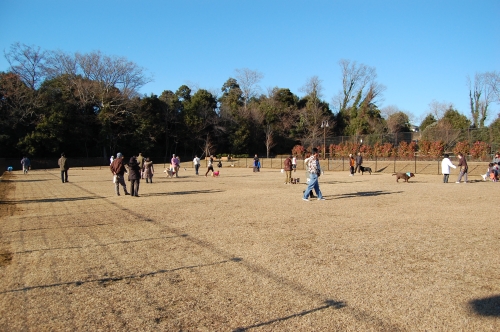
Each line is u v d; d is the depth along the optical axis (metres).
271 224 9.23
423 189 17.81
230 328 3.82
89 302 4.51
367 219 9.85
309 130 68.31
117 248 7.02
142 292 4.82
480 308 4.25
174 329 3.81
